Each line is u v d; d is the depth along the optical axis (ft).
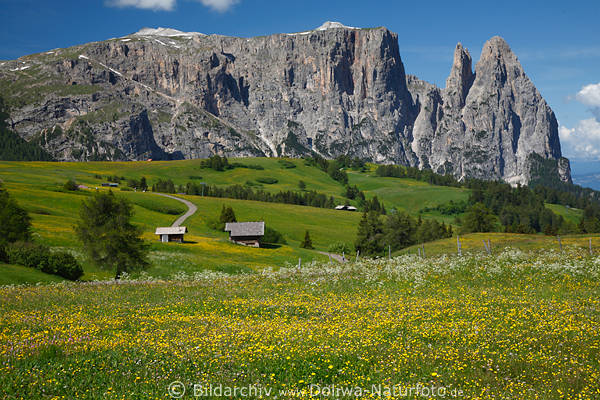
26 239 227.81
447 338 49.88
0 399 32.01
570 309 61.52
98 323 62.18
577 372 38.22
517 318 57.47
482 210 477.36
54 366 38.93
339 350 44.98
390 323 56.70
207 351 45.03
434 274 101.09
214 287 106.22
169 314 70.79
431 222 480.23
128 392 34.27
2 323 62.44
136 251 201.26
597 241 182.19
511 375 39.04
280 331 52.60
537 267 97.55
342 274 112.88
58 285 124.16
